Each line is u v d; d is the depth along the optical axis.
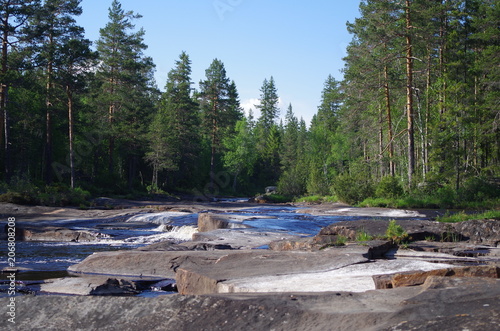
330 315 3.67
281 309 3.89
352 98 50.91
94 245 17.94
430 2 38.34
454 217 19.31
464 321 3.07
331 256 8.42
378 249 9.84
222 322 3.78
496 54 39.09
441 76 42.25
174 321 3.88
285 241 12.75
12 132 51.81
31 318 4.21
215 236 16.23
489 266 5.64
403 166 47.41
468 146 42.81
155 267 10.52
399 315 3.47
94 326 3.98
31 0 42.56
